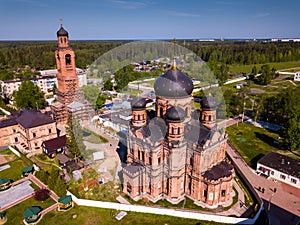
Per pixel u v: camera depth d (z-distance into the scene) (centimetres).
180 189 4838
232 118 9588
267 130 8394
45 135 7331
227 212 4528
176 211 4428
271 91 13512
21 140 7631
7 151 7138
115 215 4481
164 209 4488
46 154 6781
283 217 4475
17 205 4862
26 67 19950
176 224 4281
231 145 7269
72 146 5762
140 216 4459
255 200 4862
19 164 6425
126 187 4894
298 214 4559
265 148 7106
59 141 6881
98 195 4922
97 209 4641
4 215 4594
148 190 4869
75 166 5816
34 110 8431
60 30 8094
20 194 5197
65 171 5850
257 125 8850
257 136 7919
